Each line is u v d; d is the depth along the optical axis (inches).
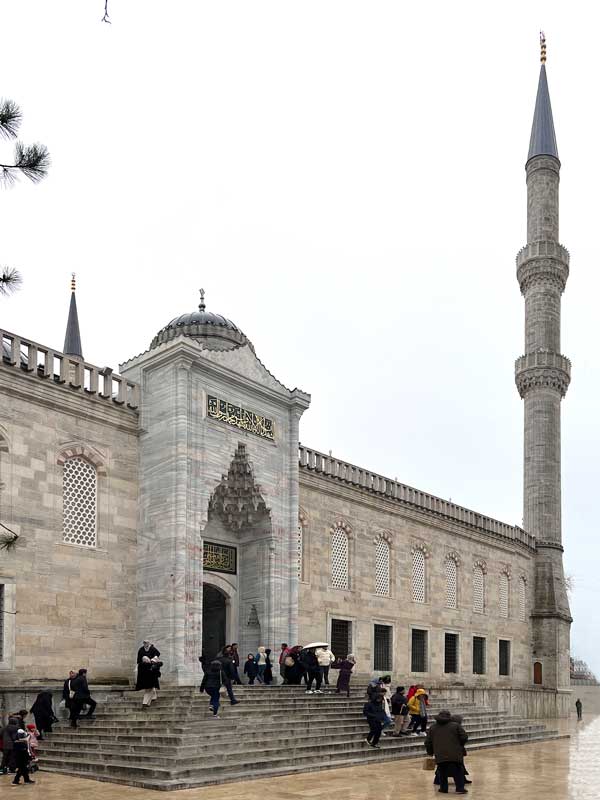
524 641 2145.7
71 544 1040.2
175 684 1047.6
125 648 1084.5
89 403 1096.2
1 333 991.0
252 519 1285.7
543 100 2613.2
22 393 1009.5
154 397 1161.4
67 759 780.6
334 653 1477.6
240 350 1261.1
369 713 909.2
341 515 1537.9
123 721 868.0
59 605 1010.1
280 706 985.5
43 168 472.1
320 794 650.8
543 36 2687.0
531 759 941.2
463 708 1290.6
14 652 944.9
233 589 1275.8
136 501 1141.7
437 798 640.4
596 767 858.8
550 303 2463.1
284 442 1328.7
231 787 685.3
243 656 1263.5
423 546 1765.5
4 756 733.3
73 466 1074.7
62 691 934.4
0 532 930.7
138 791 657.6
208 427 1178.6
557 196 2556.6
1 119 460.4
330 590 1478.8
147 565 1113.4
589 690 2768.2
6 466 977.5
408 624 1668.3
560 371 2415.1
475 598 1941.4
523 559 2203.5
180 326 1419.8
